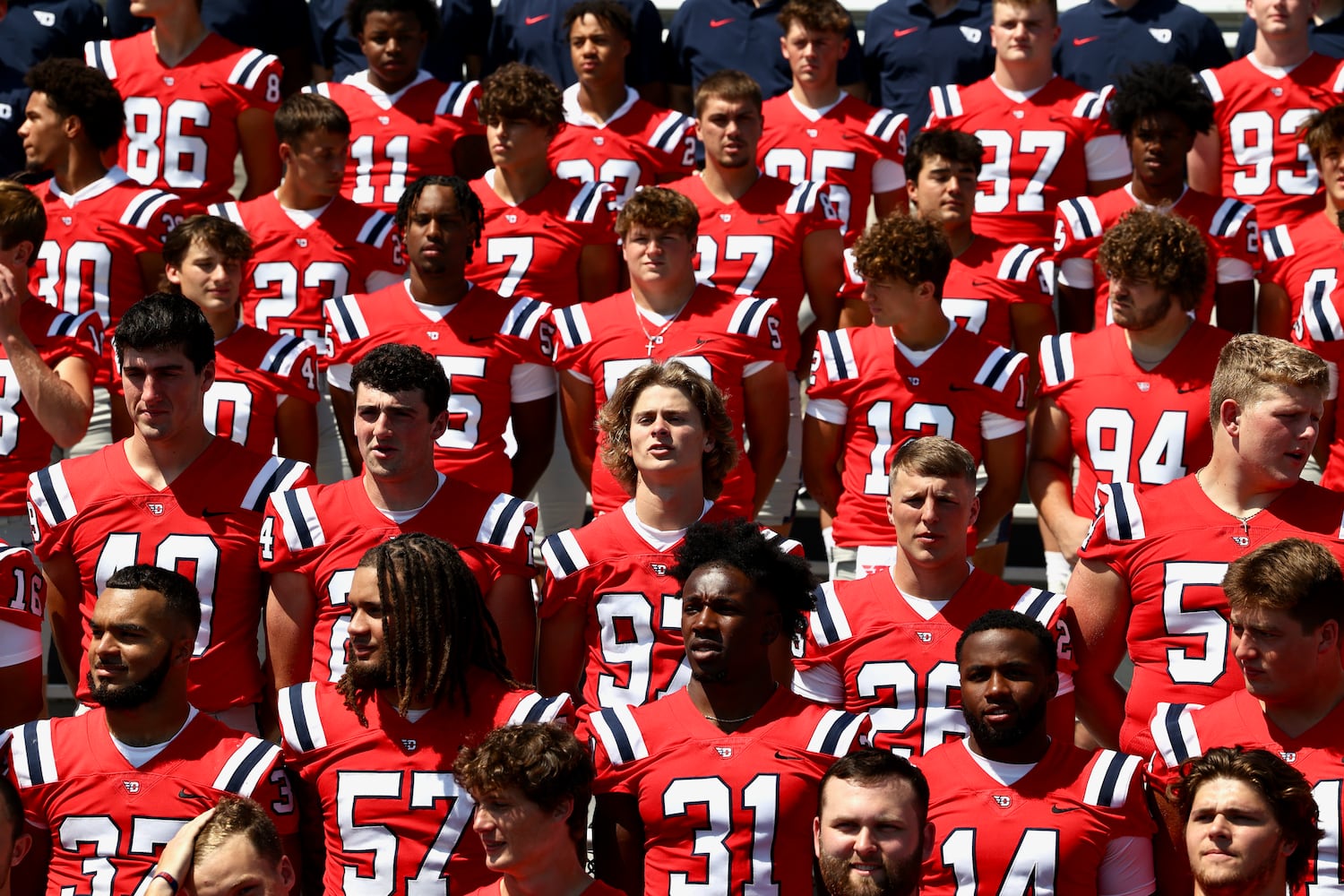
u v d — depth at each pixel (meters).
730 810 13.66
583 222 22.52
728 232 22.33
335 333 20.09
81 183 22.25
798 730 13.88
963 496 15.21
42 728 14.51
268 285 21.97
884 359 19.27
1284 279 21.47
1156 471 18.11
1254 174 24.77
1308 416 14.94
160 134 24.30
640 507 16.08
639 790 13.93
